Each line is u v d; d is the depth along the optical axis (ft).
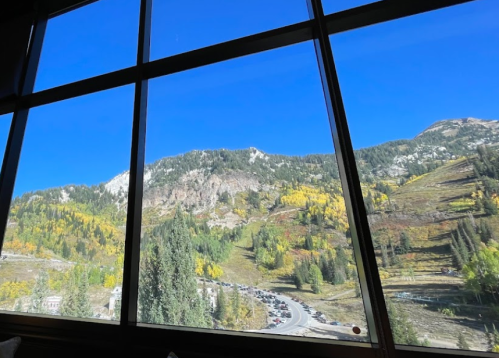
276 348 3.12
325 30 3.88
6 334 4.21
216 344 3.31
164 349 3.40
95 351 3.69
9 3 6.44
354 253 3.14
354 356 2.84
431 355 2.63
